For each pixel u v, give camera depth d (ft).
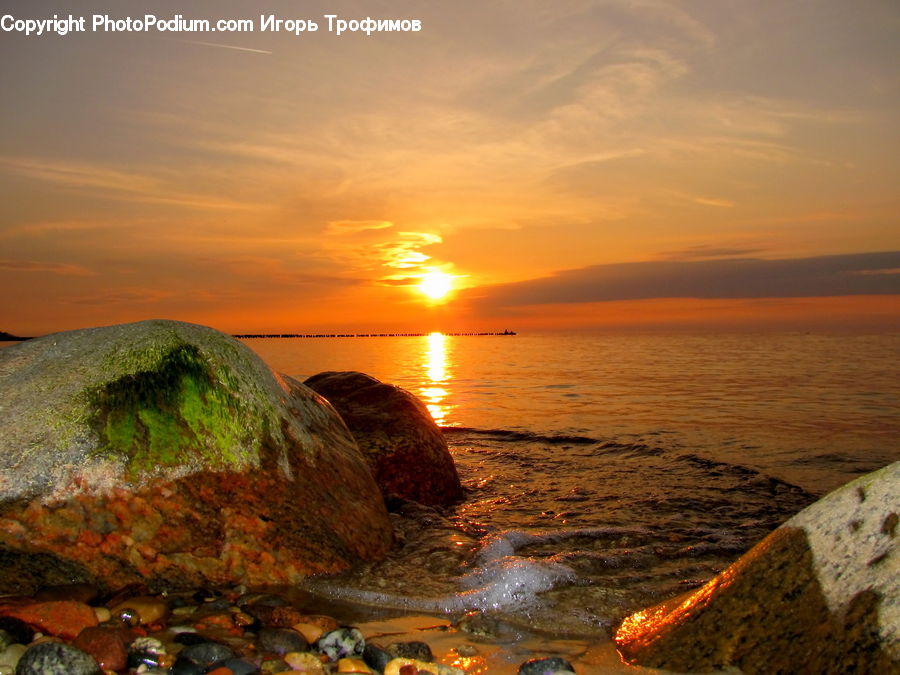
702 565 14.73
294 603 11.94
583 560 14.69
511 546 15.99
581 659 9.57
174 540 12.15
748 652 8.52
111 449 12.19
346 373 26.68
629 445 32.19
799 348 133.39
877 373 73.26
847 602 8.03
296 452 14.71
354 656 9.45
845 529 8.86
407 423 22.88
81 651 8.14
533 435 35.45
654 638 9.60
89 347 13.60
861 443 32.17
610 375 76.79
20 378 12.92
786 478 24.90
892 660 7.13
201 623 10.23
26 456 11.70
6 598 10.34
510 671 9.12
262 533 12.97
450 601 12.16
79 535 11.48
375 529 15.31
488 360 112.68
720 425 38.27
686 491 22.85
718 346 151.02
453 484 22.26
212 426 13.42
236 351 15.12
